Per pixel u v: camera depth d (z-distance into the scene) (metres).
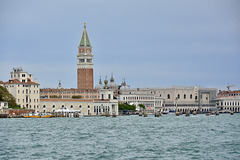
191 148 144.50
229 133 189.38
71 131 198.50
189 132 194.00
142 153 135.38
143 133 189.25
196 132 193.88
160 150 140.50
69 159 126.50
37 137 173.25
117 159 126.38
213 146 148.75
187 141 160.88
